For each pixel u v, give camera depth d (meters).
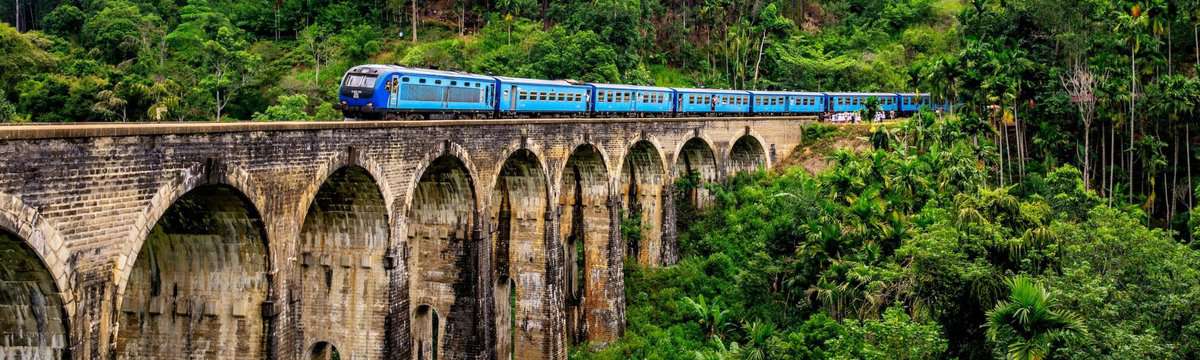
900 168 57.72
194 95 98.19
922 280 41.03
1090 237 42.09
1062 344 34.34
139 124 25.25
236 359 30.33
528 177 50.88
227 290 30.11
